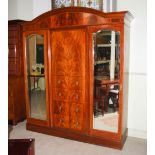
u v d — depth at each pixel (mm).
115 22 2389
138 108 2941
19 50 3406
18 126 3402
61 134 2945
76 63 2689
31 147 1578
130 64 2912
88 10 2490
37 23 2873
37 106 3139
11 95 3363
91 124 2719
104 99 2639
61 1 3219
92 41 2555
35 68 3076
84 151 2559
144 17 2754
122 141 2637
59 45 2766
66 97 2834
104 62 2572
